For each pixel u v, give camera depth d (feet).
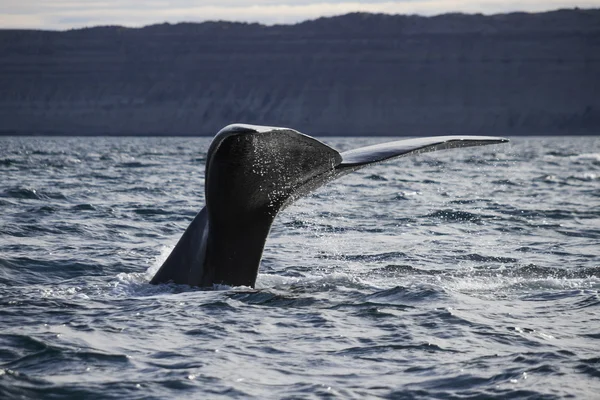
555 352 79.00
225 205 93.61
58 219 185.78
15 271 121.39
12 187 272.31
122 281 109.29
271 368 75.72
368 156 89.15
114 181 323.16
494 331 85.81
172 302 95.86
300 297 98.37
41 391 70.03
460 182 339.98
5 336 84.02
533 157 646.74
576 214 212.23
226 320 89.30
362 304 95.86
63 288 108.17
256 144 83.46
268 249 145.59
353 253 141.79
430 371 74.74
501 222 193.47
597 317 90.43
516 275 112.27
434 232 173.88
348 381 72.49
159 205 224.53
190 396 69.26
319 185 90.22
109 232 168.04
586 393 69.31
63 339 83.15
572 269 118.21
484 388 70.59
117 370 75.00
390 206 229.86
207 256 100.07
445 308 93.71
